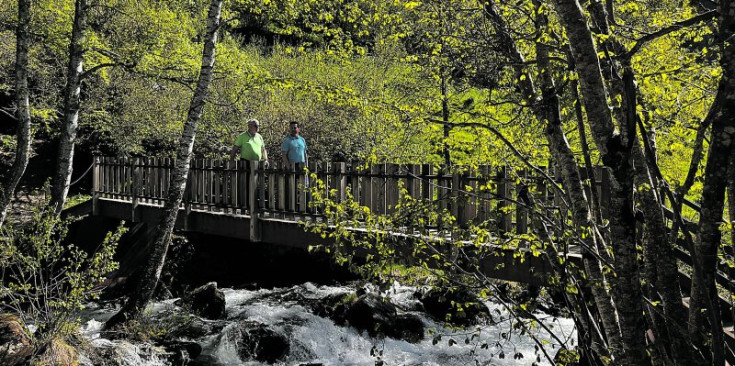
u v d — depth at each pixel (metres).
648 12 4.17
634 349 2.55
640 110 3.06
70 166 10.87
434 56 4.47
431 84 5.08
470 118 4.52
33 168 17.05
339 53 6.52
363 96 5.14
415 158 7.82
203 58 9.37
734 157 2.51
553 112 3.27
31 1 11.06
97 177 14.77
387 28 5.45
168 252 12.50
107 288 11.69
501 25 3.55
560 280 3.46
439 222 4.49
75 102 10.88
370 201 8.55
